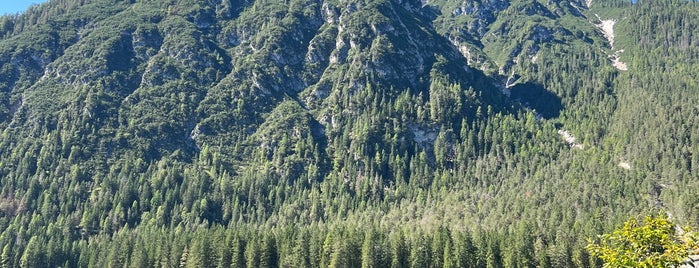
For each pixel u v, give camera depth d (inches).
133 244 7628.0
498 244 6402.6
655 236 1439.5
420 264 6397.6
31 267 7691.9
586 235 6264.8
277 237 7106.3
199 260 6697.8
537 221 7416.3
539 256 6190.9
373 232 6707.7
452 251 6343.5
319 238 6796.3
